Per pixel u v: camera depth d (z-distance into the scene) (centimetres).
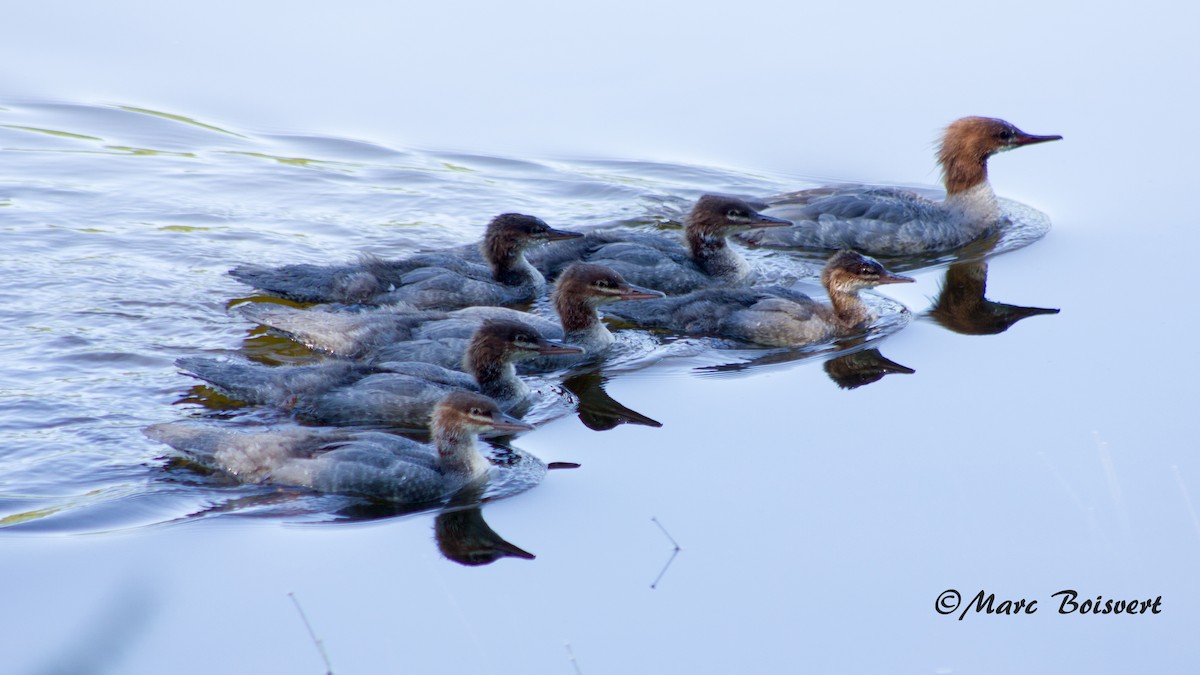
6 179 2522
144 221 2373
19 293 2020
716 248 2230
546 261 2239
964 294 2122
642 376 1862
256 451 1523
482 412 1534
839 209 2381
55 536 1387
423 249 2327
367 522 1453
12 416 1638
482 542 1424
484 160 2706
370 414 1686
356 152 2711
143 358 1825
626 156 2725
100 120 2784
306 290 2027
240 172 2633
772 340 1967
